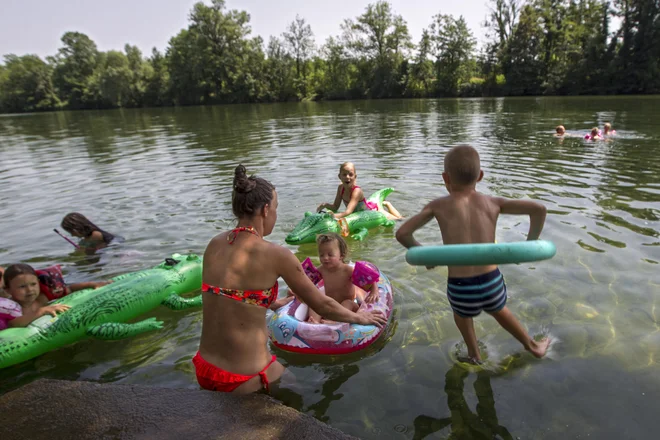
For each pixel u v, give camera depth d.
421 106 31.31
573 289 3.83
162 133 18.64
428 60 51.50
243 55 55.00
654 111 19.23
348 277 3.91
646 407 2.52
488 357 3.05
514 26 46.09
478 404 2.62
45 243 5.66
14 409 2.50
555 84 39.69
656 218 5.38
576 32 41.66
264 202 2.68
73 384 2.71
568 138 12.15
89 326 3.58
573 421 2.45
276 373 2.78
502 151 10.45
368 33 55.00
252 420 2.34
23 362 3.34
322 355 3.23
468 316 2.97
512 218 5.65
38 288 3.58
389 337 3.38
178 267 4.31
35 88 60.66
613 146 10.52
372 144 12.47
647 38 35.19
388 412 2.60
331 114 26.53
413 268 4.56
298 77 57.78
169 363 3.25
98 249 5.34
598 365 2.89
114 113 41.38
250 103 53.72
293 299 3.83
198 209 6.77
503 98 39.59
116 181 8.98
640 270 4.08
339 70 57.41
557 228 5.20
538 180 7.45
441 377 2.88
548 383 2.76
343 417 2.57
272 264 2.60
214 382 2.62
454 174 2.93
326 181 8.20
